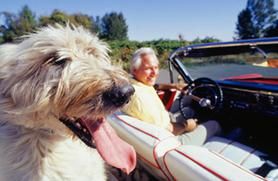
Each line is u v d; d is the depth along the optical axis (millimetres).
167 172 709
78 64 624
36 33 657
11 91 578
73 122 608
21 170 581
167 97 1534
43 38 628
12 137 591
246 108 1216
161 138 766
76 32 711
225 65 1501
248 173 566
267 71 1343
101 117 596
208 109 1404
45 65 599
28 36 655
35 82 578
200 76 1574
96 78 589
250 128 1260
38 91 569
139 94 1023
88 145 616
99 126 631
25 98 572
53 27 700
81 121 612
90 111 570
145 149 763
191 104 1541
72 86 581
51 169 601
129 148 668
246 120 1265
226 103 1312
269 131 1181
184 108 1487
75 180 636
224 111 1341
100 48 746
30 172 580
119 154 639
